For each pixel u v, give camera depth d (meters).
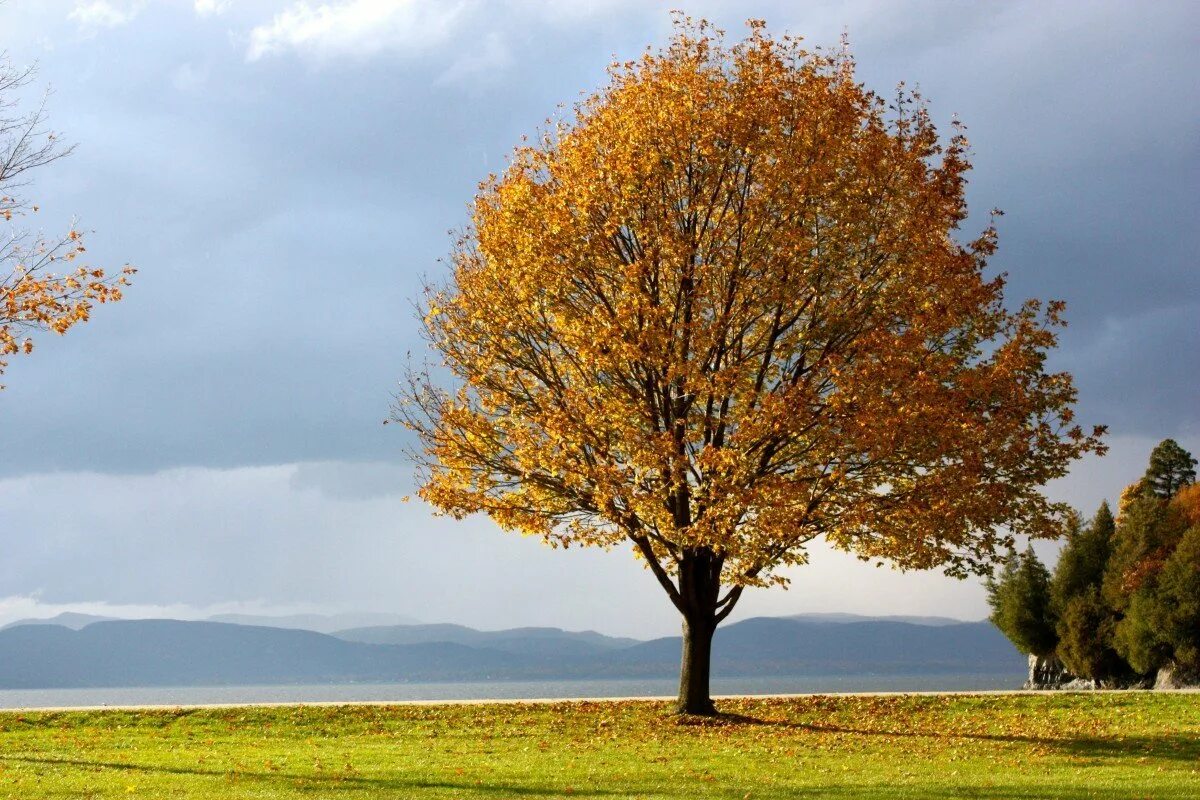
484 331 27.17
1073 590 67.25
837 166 25.84
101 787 17.05
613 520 26.12
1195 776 18.27
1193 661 56.28
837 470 24.27
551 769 19.77
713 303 26.12
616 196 25.67
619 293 26.30
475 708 30.56
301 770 19.69
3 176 19.28
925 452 24.83
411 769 19.81
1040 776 18.47
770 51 26.42
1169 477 80.19
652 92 25.95
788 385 25.61
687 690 28.34
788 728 26.28
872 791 16.94
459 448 26.92
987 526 24.95
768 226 25.77
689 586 28.05
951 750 22.23
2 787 16.89
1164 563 58.94
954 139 27.38
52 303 19.23
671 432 25.12
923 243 25.67
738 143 25.55
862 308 26.39
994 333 26.88
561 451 25.08
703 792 17.12
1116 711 28.78
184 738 26.12
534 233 25.77
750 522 24.05
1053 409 25.58
